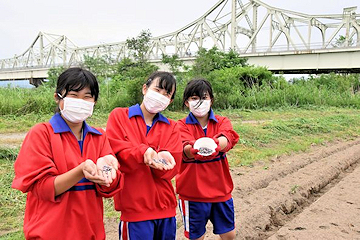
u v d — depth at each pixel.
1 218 4.34
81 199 2.10
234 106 19.72
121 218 2.60
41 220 2.00
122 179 2.23
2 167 6.30
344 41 37.91
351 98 25.52
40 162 1.98
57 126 2.13
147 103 2.61
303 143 10.64
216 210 3.13
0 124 10.60
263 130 11.80
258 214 4.66
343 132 13.38
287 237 3.99
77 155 2.17
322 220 4.46
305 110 20.39
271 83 24.94
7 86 15.27
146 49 22.22
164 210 2.63
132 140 2.54
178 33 58.12
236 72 24.84
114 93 16.70
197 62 24.48
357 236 4.02
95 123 12.09
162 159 2.36
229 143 3.09
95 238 2.18
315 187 6.30
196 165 3.03
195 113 3.09
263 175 6.70
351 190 5.73
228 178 3.22
